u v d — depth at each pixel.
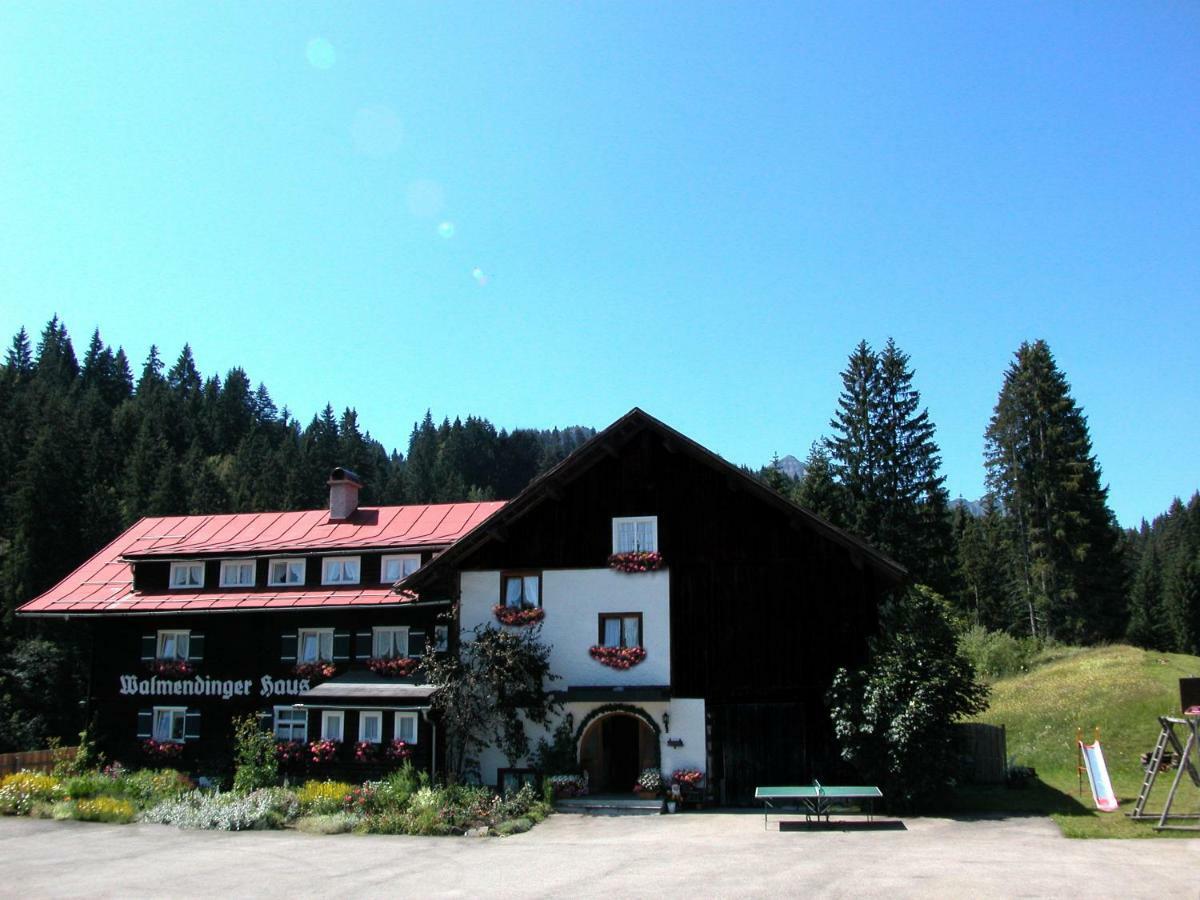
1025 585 59.56
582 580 28.50
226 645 32.38
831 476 61.91
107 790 27.45
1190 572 79.88
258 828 23.20
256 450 124.81
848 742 24.61
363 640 31.23
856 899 13.84
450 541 31.92
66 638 60.28
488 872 17.00
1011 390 59.69
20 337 166.25
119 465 104.06
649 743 29.36
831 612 26.81
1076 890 14.01
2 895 15.88
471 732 28.05
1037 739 32.22
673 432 28.30
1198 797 22.95
